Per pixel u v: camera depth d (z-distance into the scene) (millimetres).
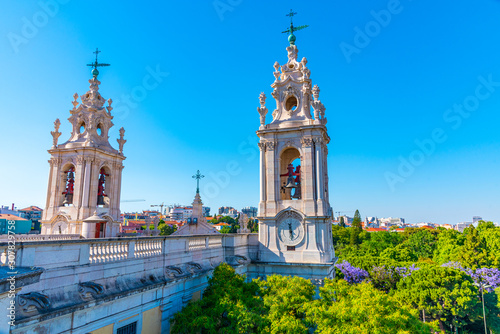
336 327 16906
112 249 17047
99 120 44625
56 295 13547
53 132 43469
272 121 34938
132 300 17516
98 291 15094
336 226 169750
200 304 19875
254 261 32156
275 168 33812
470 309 53531
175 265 22031
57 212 40469
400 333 15336
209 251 26938
